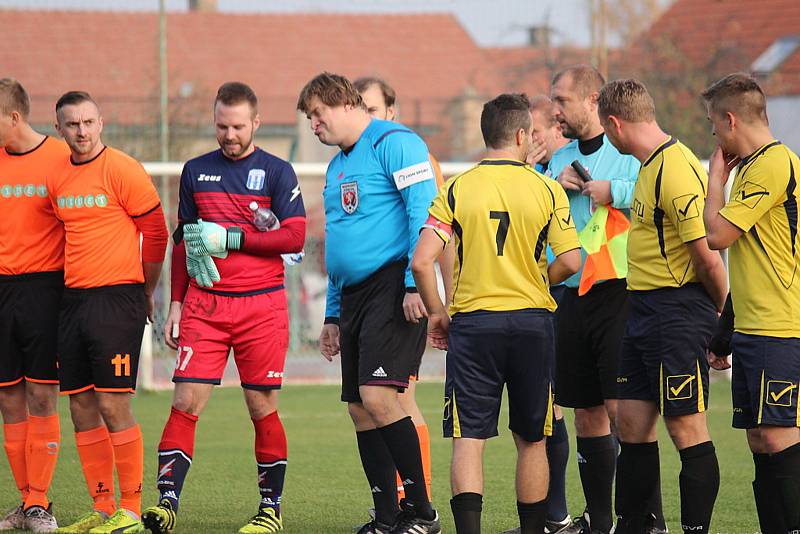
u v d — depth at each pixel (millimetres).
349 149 11516
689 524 10023
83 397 11594
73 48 52969
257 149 11727
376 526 11531
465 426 9812
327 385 27328
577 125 11883
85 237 11328
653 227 10102
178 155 34062
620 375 10414
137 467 11617
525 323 9750
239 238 11391
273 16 58562
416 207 11008
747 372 9711
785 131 42938
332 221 11547
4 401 11875
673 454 16812
